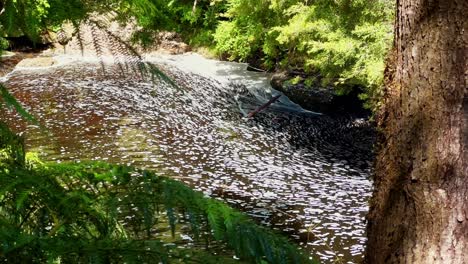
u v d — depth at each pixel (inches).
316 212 237.9
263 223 227.8
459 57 70.4
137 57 33.6
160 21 34.3
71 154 296.8
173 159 300.4
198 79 484.7
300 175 283.0
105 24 33.5
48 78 461.1
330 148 332.5
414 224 73.6
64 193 32.3
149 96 422.6
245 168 291.4
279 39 347.9
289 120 390.0
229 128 365.1
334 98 401.4
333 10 336.2
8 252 26.2
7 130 36.1
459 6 70.2
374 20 312.8
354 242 211.2
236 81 483.8
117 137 331.0
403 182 75.4
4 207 31.9
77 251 27.1
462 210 70.4
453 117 70.9
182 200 30.6
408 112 75.3
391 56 82.0
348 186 268.2
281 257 29.6
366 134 361.4
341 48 303.9
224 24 490.0
